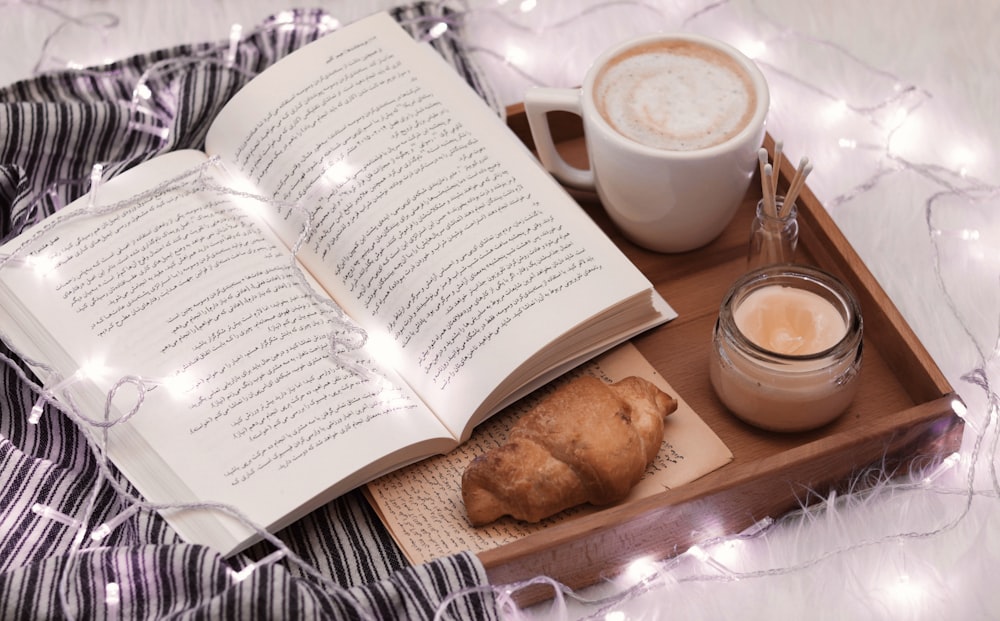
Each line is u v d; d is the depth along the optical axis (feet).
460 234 3.10
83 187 3.51
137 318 3.05
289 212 3.20
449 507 2.97
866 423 3.00
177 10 3.77
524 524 2.95
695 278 3.26
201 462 2.92
